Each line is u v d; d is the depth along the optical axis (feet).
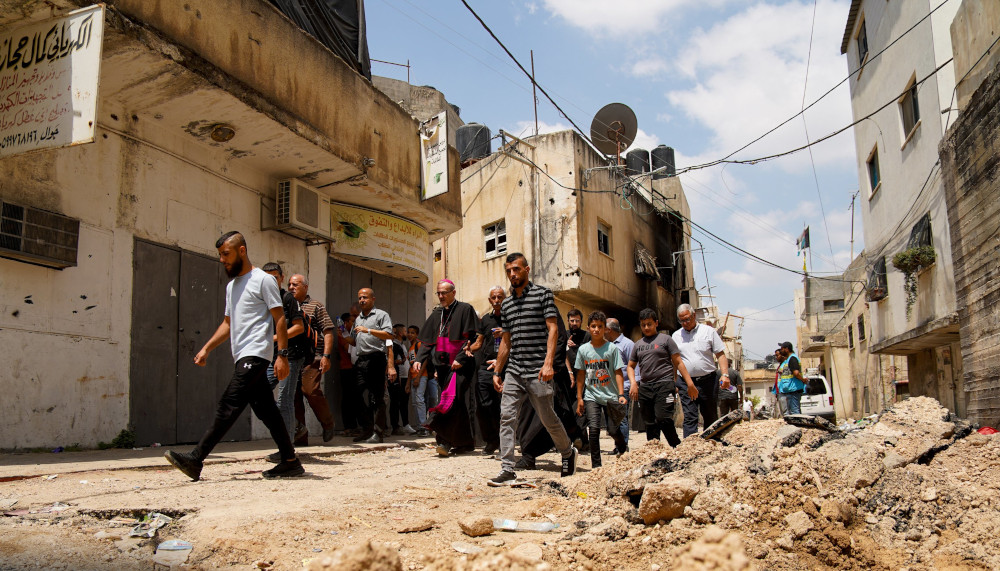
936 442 15.30
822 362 126.11
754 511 12.44
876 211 61.57
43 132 20.84
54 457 21.01
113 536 11.68
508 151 74.59
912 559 11.37
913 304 51.19
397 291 47.29
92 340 24.47
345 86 35.22
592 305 77.92
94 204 24.99
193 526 12.44
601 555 11.39
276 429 18.58
